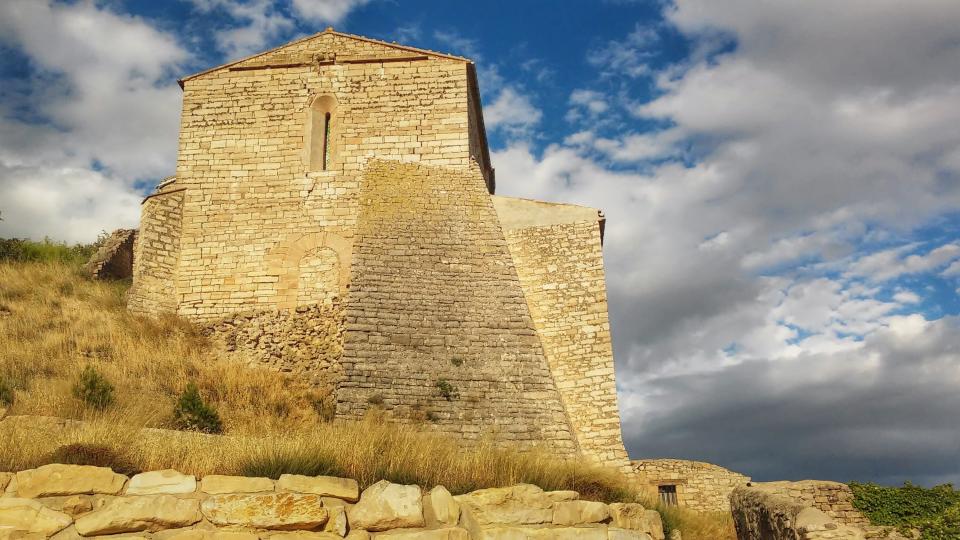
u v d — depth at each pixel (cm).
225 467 980
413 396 1883
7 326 2228
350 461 1042
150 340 2297
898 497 1359
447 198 2477
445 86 2739
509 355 2027
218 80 2798
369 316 2052
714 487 2603
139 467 952
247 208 2647
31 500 838
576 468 1223
